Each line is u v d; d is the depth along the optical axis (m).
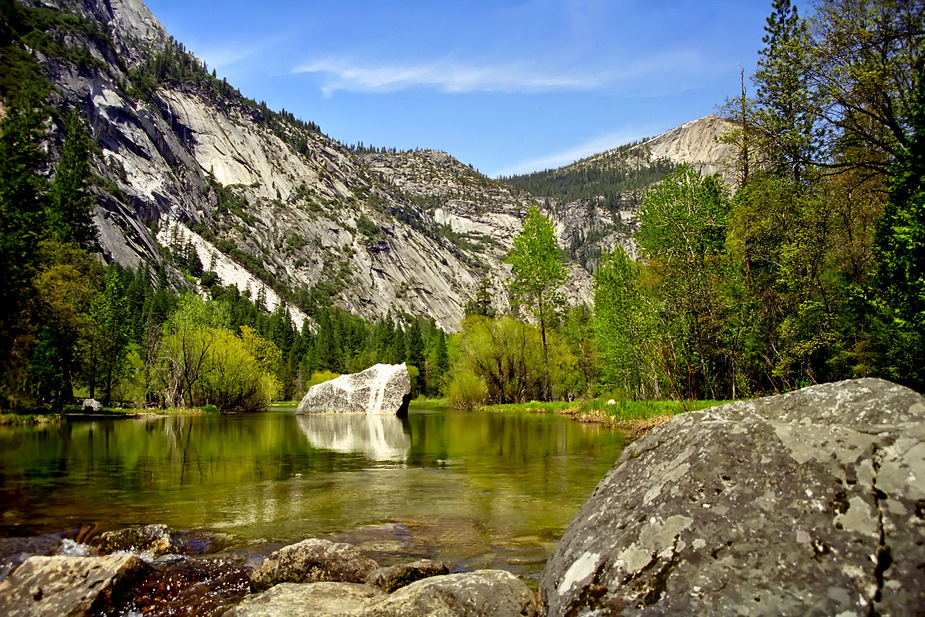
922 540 3.01
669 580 3.39
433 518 7.45
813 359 20.25
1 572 5.50
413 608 4.05
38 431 22.06
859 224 19.39
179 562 5.82
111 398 50.25
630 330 25.80
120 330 46.59
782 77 17.05
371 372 38.47
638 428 18.72
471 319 52.22
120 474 11.12
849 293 17.64
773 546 3.30
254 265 189.12
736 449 3.95
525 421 26.58
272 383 50.47
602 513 4.40
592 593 3.62
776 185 20.56
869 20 15.08
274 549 6.24
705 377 25.81
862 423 3.88
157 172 177.88
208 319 48.22
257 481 10.27
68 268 36.28
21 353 24.33
